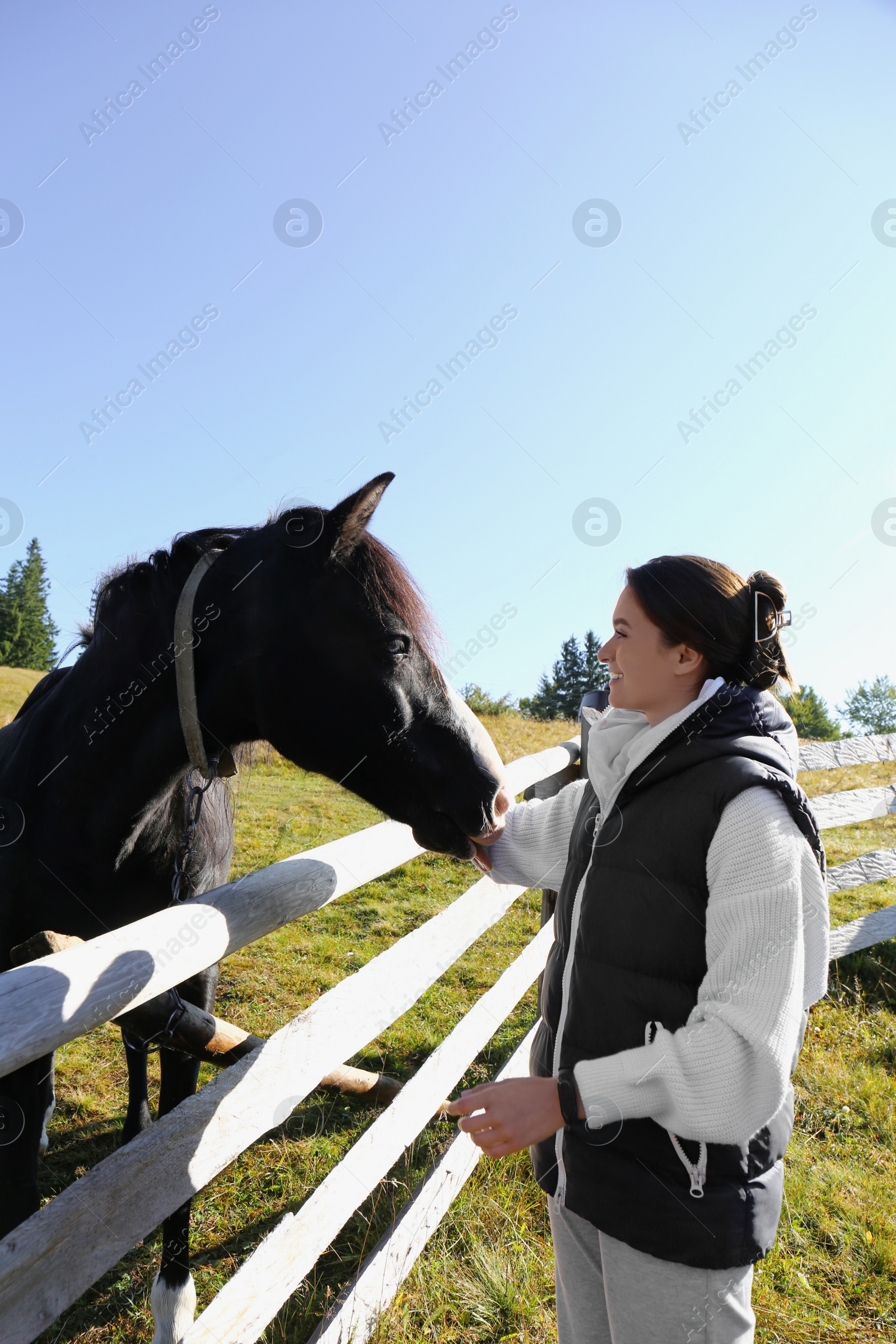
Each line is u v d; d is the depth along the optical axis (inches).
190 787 73.9
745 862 40.2
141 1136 48.4
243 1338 59.1
